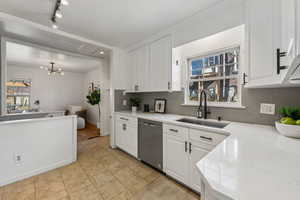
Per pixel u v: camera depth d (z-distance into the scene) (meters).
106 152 2.83
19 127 1.83
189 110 2.31
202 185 0.63
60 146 2.22
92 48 3.04
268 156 0.71
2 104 2.46
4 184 1.71
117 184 1.76
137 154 2.41
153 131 2.09
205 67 2.19
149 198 1.52
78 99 6.86
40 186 1.71
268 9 1.04
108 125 4.16
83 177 1.92
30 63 4.86
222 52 1.98
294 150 0.80
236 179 0.51
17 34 2.37
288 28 0.79
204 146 1.48
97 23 2.11
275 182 0.48
